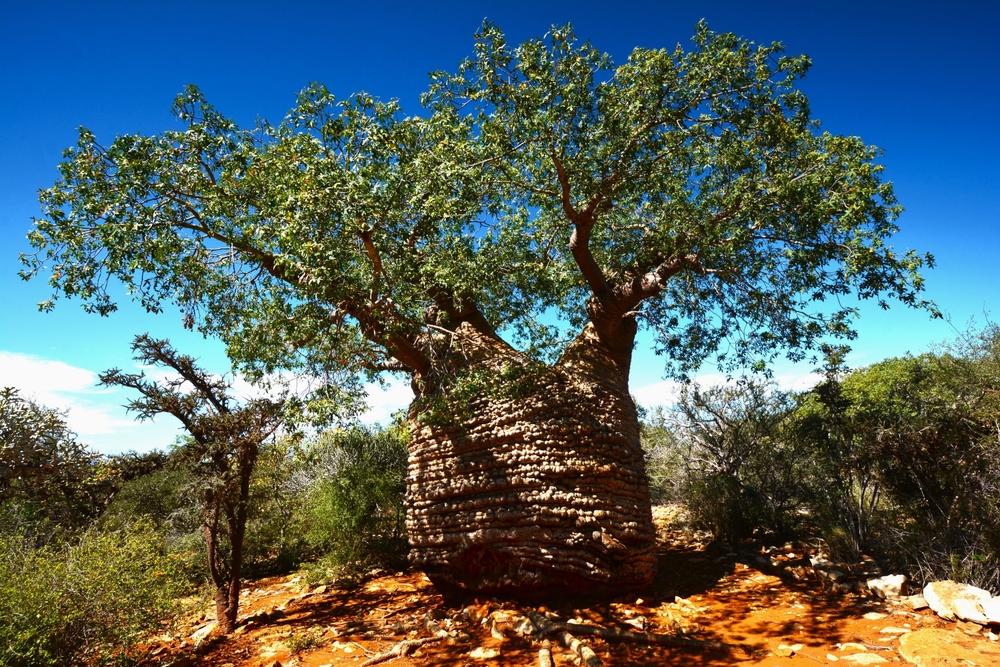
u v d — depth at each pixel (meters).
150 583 7.18
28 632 5.66
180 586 7.87
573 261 11.52
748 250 9.52
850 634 6.52
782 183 8.47
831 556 9.67
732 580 9.44
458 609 8.59
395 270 8.27
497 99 9.20
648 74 8.92
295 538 14.30
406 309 8.39
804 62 8.54
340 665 6.80
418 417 8.88
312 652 7.36
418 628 8.07
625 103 9.05
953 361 11.41
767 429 12.98
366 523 12.46
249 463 9.27
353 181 7.44
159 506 14.10
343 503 12.23
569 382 9.32
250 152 8.76
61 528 9.30
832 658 5.88
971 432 8.77
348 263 8.10
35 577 6.20
